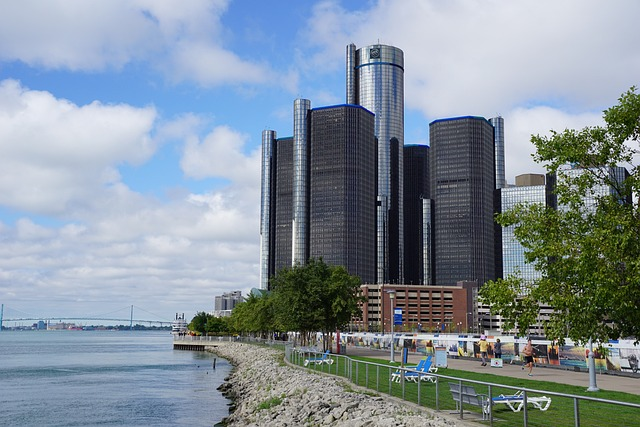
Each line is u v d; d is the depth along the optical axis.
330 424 28.30
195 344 191.38
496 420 19.73
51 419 47.47
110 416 48.66
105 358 142.38
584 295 18.84
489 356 52.50
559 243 19.92
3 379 84.25
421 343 66.00
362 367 41.06
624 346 37.72
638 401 25.25
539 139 21.72
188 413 49.88
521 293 21.09
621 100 19.73
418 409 24.31
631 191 19.81
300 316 73.94
